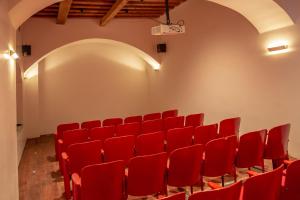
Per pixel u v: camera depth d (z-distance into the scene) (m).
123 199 3.12
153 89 10.30
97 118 10.01
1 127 2.75
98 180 2.84
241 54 6.17
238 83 6.32
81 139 4.85
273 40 5.29
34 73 8.73
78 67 9.71
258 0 4.79
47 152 6.93
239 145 3.73
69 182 3.88
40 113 9.23
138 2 7.76
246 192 2.28
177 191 4.05
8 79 3.32
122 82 10.33
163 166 3.23
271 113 5.48
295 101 4.94
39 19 8.39
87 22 8.86
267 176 2.35
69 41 8.70
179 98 8.77
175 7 8.51
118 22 9.21
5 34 3.15
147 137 4.14
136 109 10.55
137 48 9.46
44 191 4.39
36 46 8.37
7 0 3.33
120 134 5.23
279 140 4.00
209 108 7.42
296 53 4.84
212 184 2.63
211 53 7.16
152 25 9.59
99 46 9.97
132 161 3.04
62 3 6.43
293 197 2.73
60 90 9.49
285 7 4.72
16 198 3.71
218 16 6.79
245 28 6.00
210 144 3.51
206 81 7.44
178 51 8.64
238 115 6.39
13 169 3.53
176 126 5.89
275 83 5.34
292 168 2.62
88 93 9.86
